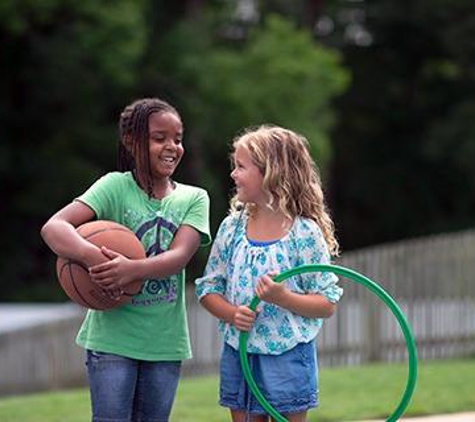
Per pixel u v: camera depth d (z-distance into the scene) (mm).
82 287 8789
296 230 8828
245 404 8898
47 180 46781
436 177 64062
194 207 9203
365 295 24094
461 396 15820
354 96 64375
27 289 46688
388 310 24406
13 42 44906
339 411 14586
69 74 43938
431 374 18625
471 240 25922
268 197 8812
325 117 49344
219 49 48531
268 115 45969
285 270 8766
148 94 46406
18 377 22594
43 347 23203
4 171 46344
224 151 49438
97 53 42594
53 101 46094
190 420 14031
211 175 48625
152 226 9094
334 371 19844
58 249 8734
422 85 64562
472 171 58438
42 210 46906
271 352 8742
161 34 47719
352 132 65000
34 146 47281
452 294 25453
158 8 49750
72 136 47406
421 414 14625
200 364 23625
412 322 24703
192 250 9094
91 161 48219
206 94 46000
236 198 9133
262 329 8758
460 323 25531
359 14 63688
